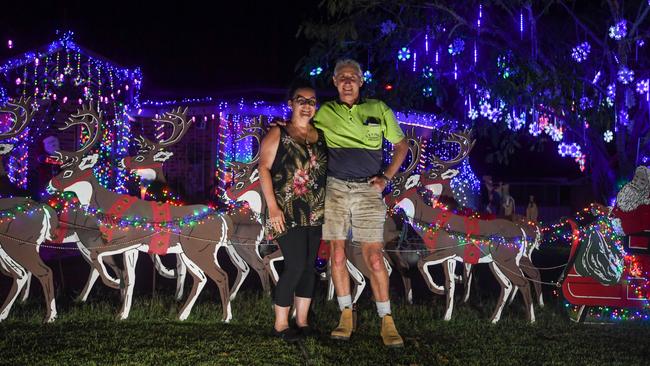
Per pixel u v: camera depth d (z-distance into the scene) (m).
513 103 11.15
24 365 5.28
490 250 7.51
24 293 7.91
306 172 5.55
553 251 15.01
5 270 7.45
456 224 7.62
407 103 12.37
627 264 7.40
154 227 7.14
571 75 11.01
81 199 7.17
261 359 5.50
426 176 8.20
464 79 12.30
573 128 11.86
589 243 7.41
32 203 6.95
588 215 8.08
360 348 5.82
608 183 12.46
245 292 9.01
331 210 5.69
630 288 7.40
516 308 8.22
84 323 6.83
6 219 6.83
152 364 5.37
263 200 8.09
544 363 5.69
